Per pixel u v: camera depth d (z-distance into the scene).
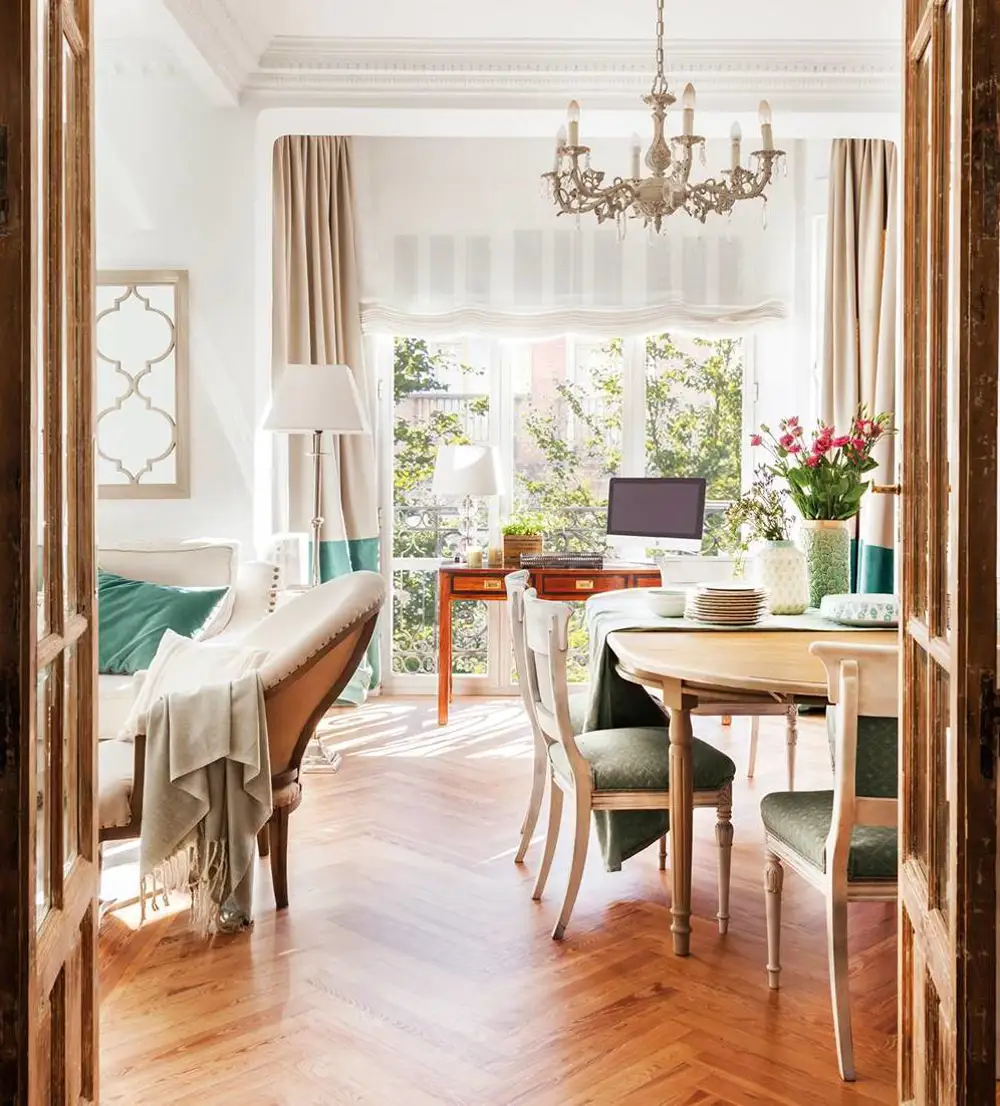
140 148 5.04
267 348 5.21
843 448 3.66
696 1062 2.30
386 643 6.38
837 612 3.36
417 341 6.30
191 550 4.64
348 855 3.61
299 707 3.08
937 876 1.49
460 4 4.48
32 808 1.17
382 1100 2.14
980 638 1.21
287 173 5.85
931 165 1.46
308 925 3.02
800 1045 2.37
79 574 1.58
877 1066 2.29
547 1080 2.22
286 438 5.90
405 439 6.33
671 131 5.27
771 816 2.62
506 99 4.97
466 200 6.16
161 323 5.05
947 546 1.42
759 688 2.49
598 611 3.65
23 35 1.12
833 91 4.97
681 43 4.83
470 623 6.33
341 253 6.03
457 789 4.39
